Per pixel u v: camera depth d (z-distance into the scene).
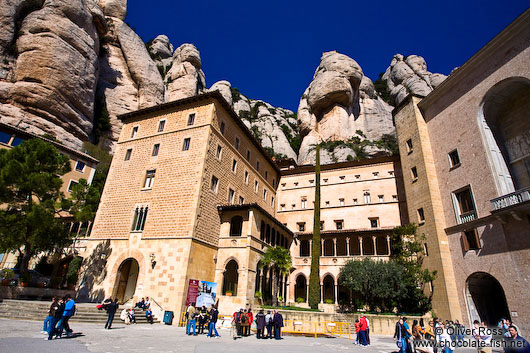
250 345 14.37
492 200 21.92
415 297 25.95
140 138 31.91
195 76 87.75
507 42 23.33
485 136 24.48
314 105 78.75
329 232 36.69
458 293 24.44
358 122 81.69
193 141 28.52
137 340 13.62
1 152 23.00
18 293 21.12
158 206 27.09
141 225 27.17
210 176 27.88
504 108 25.44
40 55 47.41
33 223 20.95
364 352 13.88
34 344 10.80
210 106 29.59
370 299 27.86
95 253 27.72
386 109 89.75
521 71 21.98
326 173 44.56
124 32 75.38
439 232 26.62
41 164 23.50
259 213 29.58
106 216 29.23
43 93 46.09
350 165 43.41
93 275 26.62
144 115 33.19
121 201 29.28
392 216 38.03
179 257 23.83
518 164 23.83
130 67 72.38
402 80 100.62
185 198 26.17
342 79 75.75
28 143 23.70
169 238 25.02
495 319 23.73
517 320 19.45
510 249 20.67
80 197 25.00
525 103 23.73
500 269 21.16
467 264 23.98
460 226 25.14
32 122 44.19
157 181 28.41
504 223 21.19
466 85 26.94
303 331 23.05
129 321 20.19
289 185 46.31
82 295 25.98
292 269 37.91
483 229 22.97
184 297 22.58
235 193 32.69
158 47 107.69
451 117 28.28
